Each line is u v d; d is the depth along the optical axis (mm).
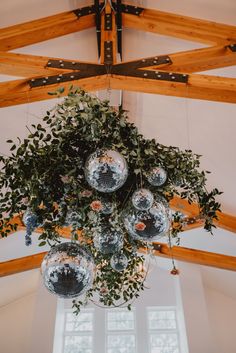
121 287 2650
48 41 4105
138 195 1896
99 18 3973
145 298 7051
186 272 6754
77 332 6852
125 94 4582
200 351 5719
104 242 2092
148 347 6551
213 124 4301
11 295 7289
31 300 7582
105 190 1884
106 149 1877
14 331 7047
